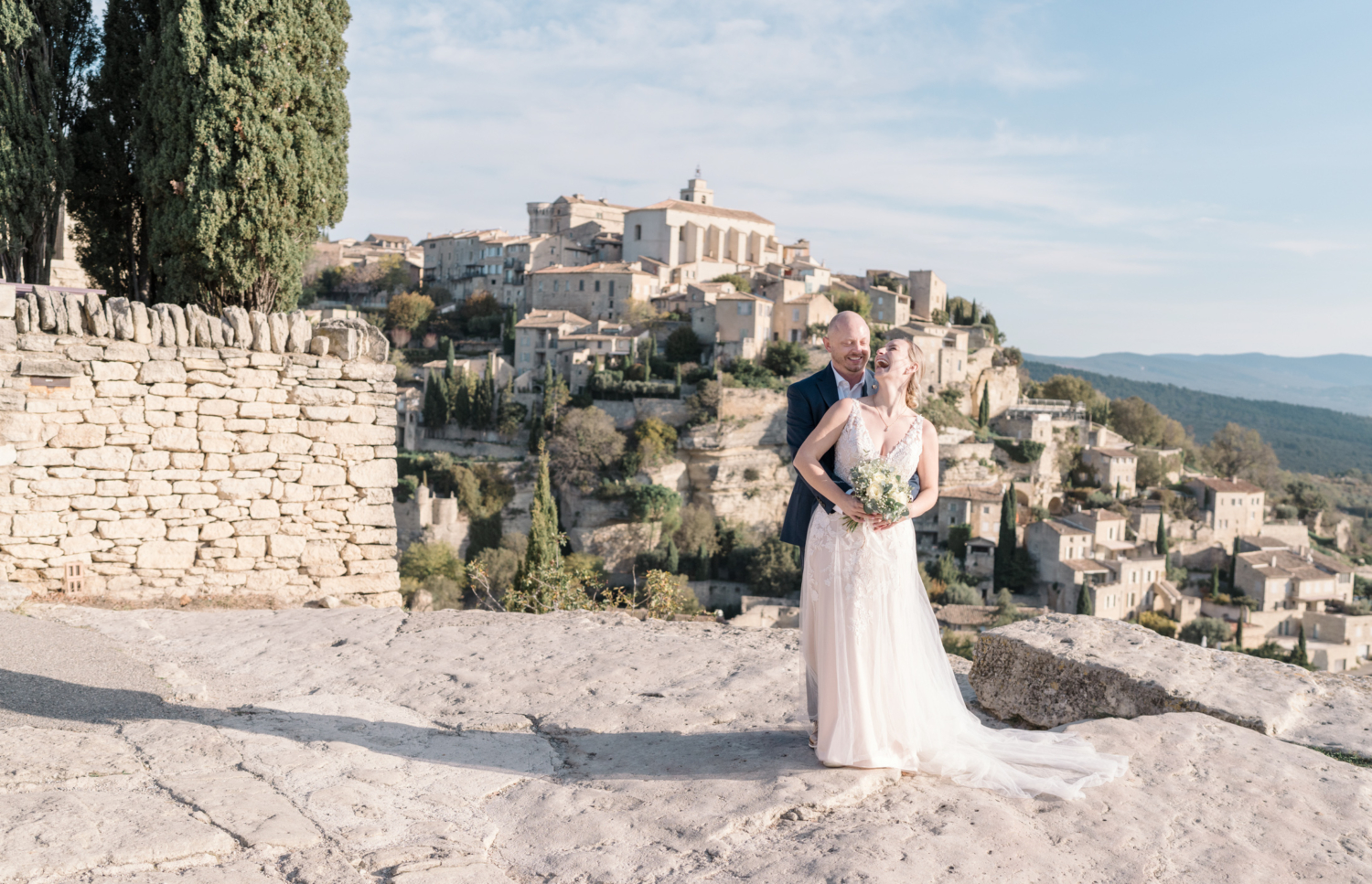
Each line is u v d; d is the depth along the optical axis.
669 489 85.88
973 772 4.09
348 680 6.60
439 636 7.77
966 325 137.38
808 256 141.88
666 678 6.31
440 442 96.56
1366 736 4.31
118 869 3.24
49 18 13.48
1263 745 4.16
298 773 4.39
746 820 3.65
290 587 10.73
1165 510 102.25
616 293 120.88
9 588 8.97
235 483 10.46
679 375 96.88
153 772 4.30
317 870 3.34
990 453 101.00
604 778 4.39
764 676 6.25
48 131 13.32
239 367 10.47
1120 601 80.00
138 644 7.46
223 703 5.84
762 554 80.75
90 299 9.80
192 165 12.84
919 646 4.36
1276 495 138.12
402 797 4.22
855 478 4.10
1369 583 93.88
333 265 159.88
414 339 132.12
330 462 10.94
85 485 9.76
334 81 13.83
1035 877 3.11
